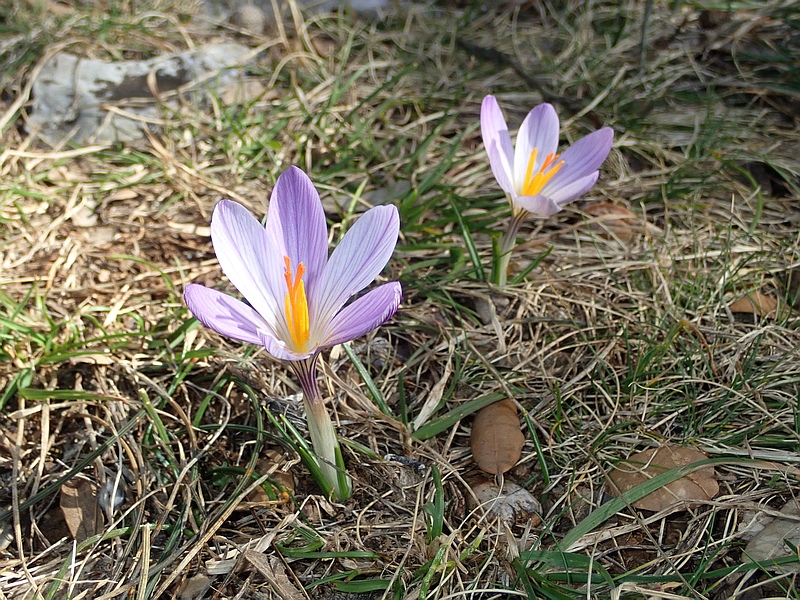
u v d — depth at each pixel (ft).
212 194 0.79
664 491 0.49
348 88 0.90
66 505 0.50
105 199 0.77
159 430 0.53
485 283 0.67
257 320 0.42
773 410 0.56
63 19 1.01
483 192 0.79
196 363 0.60
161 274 0.68
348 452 0.53
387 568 0.46
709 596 0.45
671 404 0.56
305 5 1.11
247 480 0.51
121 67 0.92
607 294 0.67
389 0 1.14
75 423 0.57
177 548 0.47
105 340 0.61
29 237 0.73
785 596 0.44
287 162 0.83
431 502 0.50
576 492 0.51
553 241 0.73
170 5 1.09
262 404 0.57
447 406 0.57
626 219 0.75
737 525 0.48
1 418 0.57
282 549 0.46
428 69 0.98
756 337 0.61
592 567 0.44
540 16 1.10
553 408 0.57
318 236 0.44
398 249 0.71
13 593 0.45
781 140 0.84
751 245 0.71
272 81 0.92
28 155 0.79
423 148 0.80
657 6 1.07
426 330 0.64
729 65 0.97
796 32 0.99
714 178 0.80
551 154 0.61
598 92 0.93
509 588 0.44
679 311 0.64
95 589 0.45
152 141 0.82
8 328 0.61
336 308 0.43
